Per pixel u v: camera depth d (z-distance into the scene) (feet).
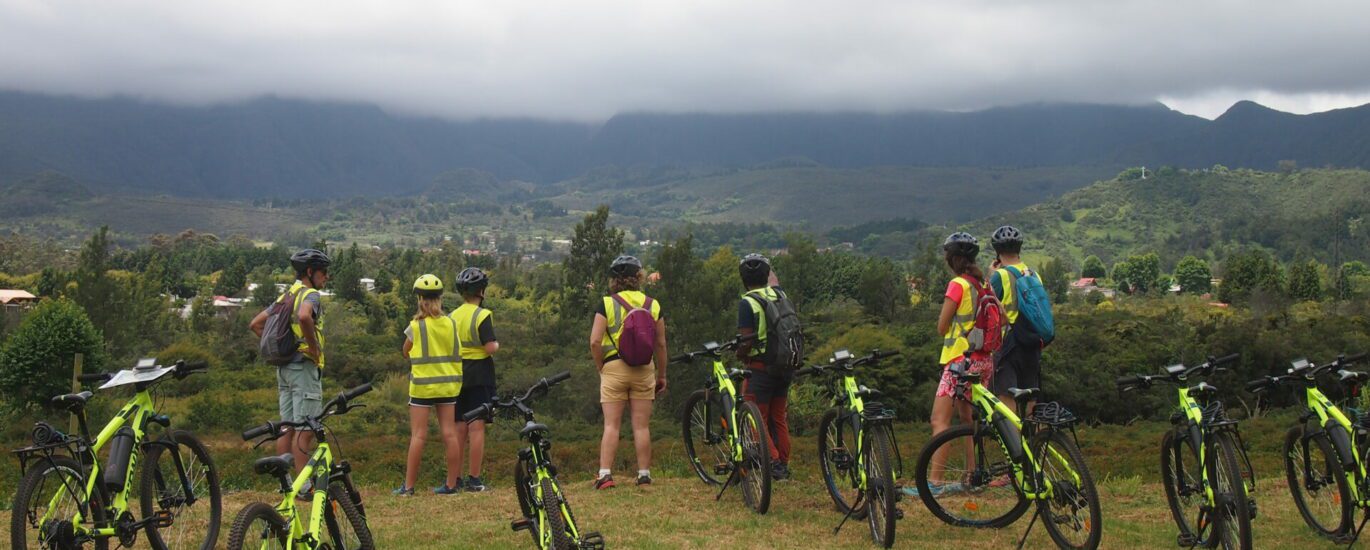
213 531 20.36
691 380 80.43
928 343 109.70
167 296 201.87
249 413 98.63
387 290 327.26
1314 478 22.53
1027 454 20.67
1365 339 107.55
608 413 27.61
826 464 24.61
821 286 174.91
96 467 17.58
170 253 516.73
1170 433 21.99
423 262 411.34
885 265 154.20
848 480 24.91
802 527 23.20
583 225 125.90
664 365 27.96
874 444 21.72
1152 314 146.51
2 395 108.37
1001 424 21.33
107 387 17.97
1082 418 95.66
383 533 23.29
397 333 168.55
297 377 26.37
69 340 106.93
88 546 18.34
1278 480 30.01
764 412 26.21
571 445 55.01
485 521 24.53
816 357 109.70
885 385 95.40
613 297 27.14
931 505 22.76
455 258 435.53
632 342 26.58
